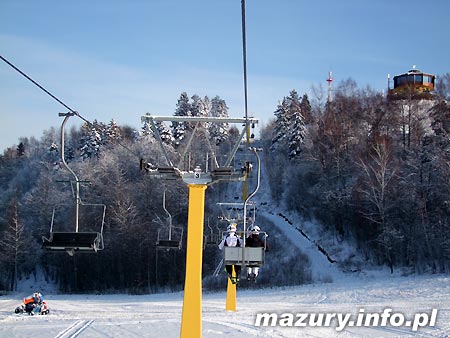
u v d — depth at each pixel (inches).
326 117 2669.8
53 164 3629.4
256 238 682.8
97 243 557.6
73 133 4515.3
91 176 2861.7
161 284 2394.2
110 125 3629.4
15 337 780.0
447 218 1910.7
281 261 2234.3
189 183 598.5
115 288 2426.2
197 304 581.6
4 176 4175.7
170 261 2409.0
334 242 2300.7
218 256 2373.3
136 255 2423.7
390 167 2121.1
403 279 1740.9
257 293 1690.5
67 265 2539.4
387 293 1471.5
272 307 1259.2
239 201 3225.9
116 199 2532.0
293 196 2819.9
